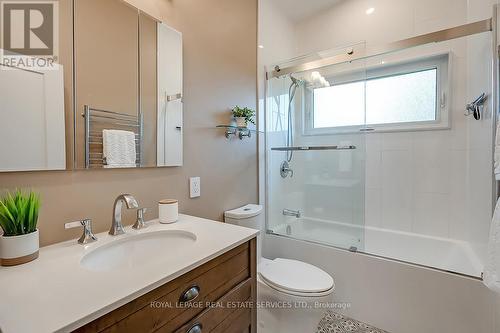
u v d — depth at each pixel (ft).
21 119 2.49
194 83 4.52
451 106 6.16
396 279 5.13
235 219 5.11
